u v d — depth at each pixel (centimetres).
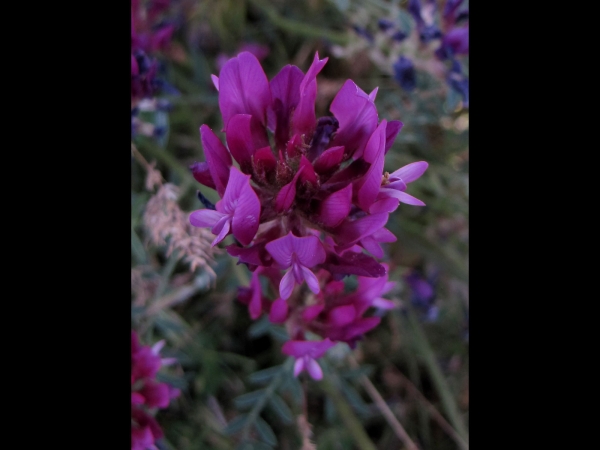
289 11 21
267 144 10
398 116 18
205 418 17
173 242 12
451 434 17
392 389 18
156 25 15
